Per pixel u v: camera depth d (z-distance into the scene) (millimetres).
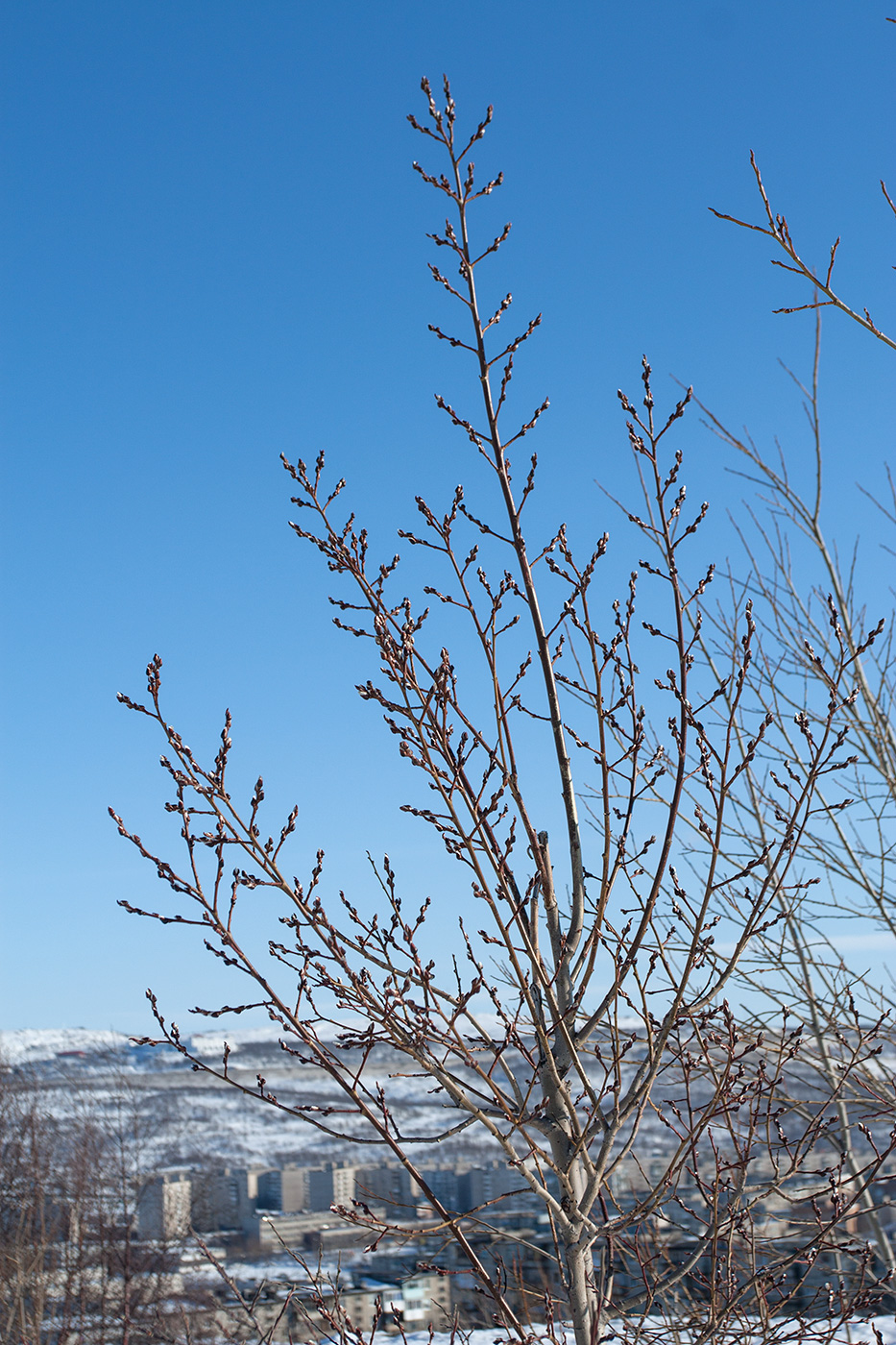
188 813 2506
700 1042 3113
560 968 3051
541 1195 2867
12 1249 11016
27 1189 13305
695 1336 3238
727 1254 3123
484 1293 3123
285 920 2652
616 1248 3363
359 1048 2693
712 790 2811
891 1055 4457
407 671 2754
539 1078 3113
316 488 2996
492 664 2867
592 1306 2936
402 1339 3131
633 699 2938
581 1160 3123
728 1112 2977
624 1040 3164
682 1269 3014
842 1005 4531
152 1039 2600
